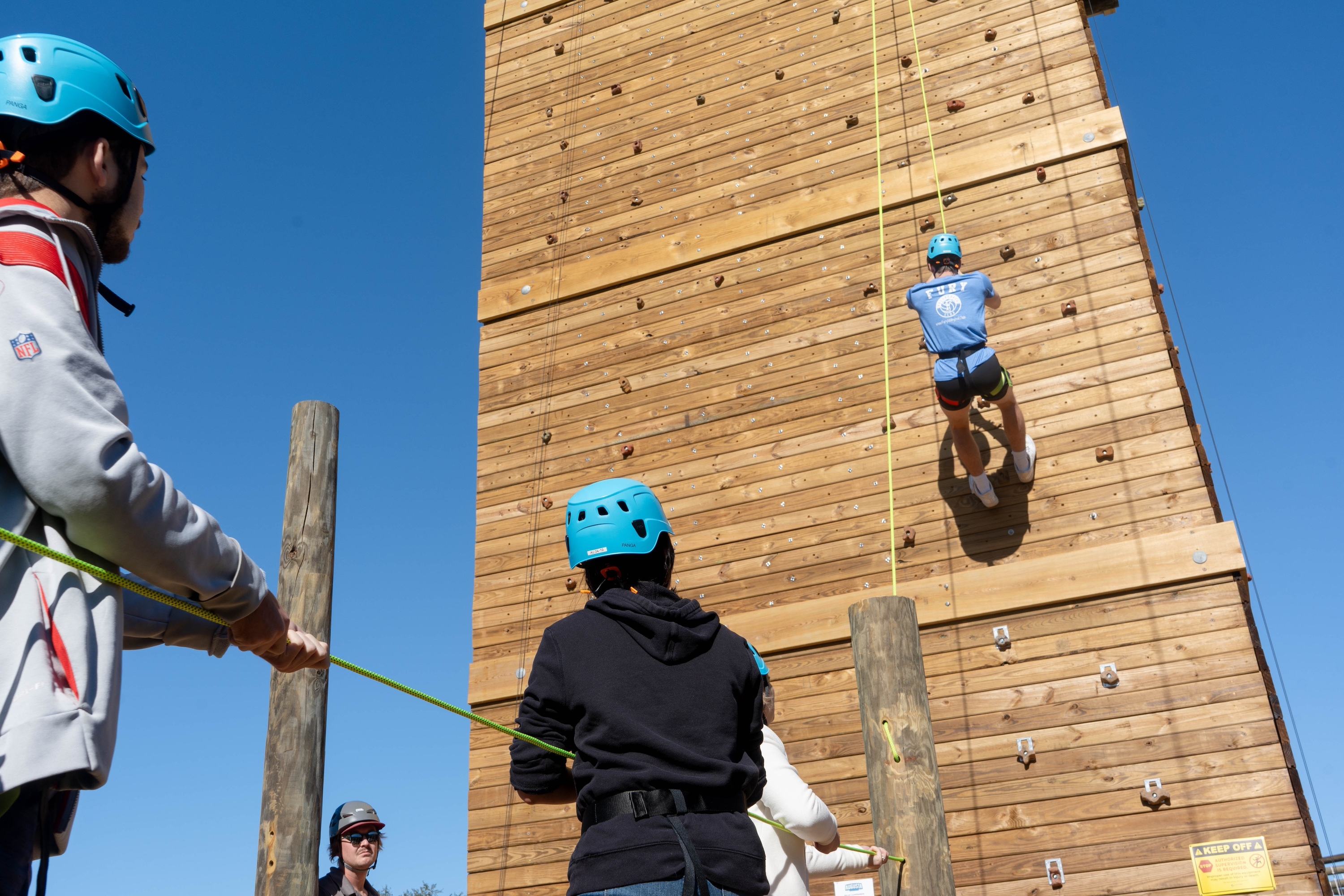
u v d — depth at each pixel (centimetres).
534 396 915
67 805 126
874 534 749
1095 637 664
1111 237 751
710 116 941
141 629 164
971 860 640
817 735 708
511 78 1055
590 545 225
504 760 788
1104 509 690
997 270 778
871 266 827
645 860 179
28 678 117
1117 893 602
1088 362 728
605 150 977
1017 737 658
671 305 893
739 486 808
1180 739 621
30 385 121
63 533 126
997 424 743
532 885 739
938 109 845
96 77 149
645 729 192
